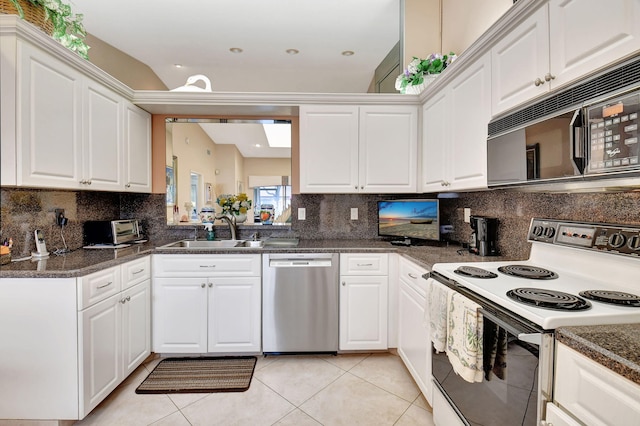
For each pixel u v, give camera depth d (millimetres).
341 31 2828
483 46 1674
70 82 1883
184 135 2984
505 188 1468
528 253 1782
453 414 1469
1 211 1824
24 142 1572
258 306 2420
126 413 1816
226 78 3600
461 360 1264
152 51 3084
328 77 3613
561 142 1106
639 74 856
